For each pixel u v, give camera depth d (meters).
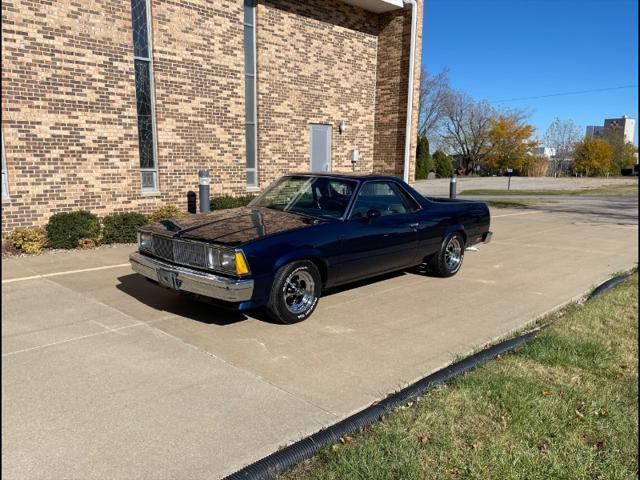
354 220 5.66
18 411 3.25
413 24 15.10
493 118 60.19
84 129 9.27
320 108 14.38
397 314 5.51
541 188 34.78
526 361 4.22
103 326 4.88
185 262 4.91
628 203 21.98
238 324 5.02
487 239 8.10
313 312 5.46
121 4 9.48
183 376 3.82
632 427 3.22
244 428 3.11
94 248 8.91
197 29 10.87
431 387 3.67
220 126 11.61
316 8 13.80
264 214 5.71
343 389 3.67
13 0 8.16
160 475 2.63
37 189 8.82
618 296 6.25
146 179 10.57
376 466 2.71
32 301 5.67
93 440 2.93
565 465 2.81
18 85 8.39
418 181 44.19
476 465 2.77
